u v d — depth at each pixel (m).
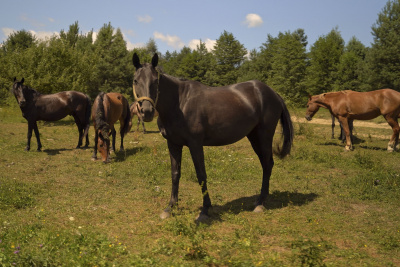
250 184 6.76
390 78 32.53
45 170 7.84
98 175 7.41
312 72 47.44
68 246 3.75
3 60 21.45
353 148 10.71
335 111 10.66
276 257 3.47
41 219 4.79
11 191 5.84
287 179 7.07
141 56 51.09
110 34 40.88
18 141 11.86
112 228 4.49
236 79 64.25
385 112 9.88
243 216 4.88
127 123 10.50
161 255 3.63
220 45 64.56
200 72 66.19
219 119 4.75
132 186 6.62
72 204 5.53
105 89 38.16
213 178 7.21
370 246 3.88
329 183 6.78
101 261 3.29
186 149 10.02
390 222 4.68
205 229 4.41
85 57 22.48
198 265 3.30
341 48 53.88
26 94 9.77
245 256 3.52
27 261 3.19
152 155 9.39
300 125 14.09
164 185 6.78
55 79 19.69
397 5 32.88
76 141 12.59
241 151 10.20
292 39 46.38
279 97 5.56
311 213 5.06
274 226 4.53
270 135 5.37
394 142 10.16
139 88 4.27
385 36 33.41
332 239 4.09
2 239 3.89
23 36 46.12
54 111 10.25
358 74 43.00
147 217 4.94
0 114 21.19
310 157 8.94
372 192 5.96
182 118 4.57
